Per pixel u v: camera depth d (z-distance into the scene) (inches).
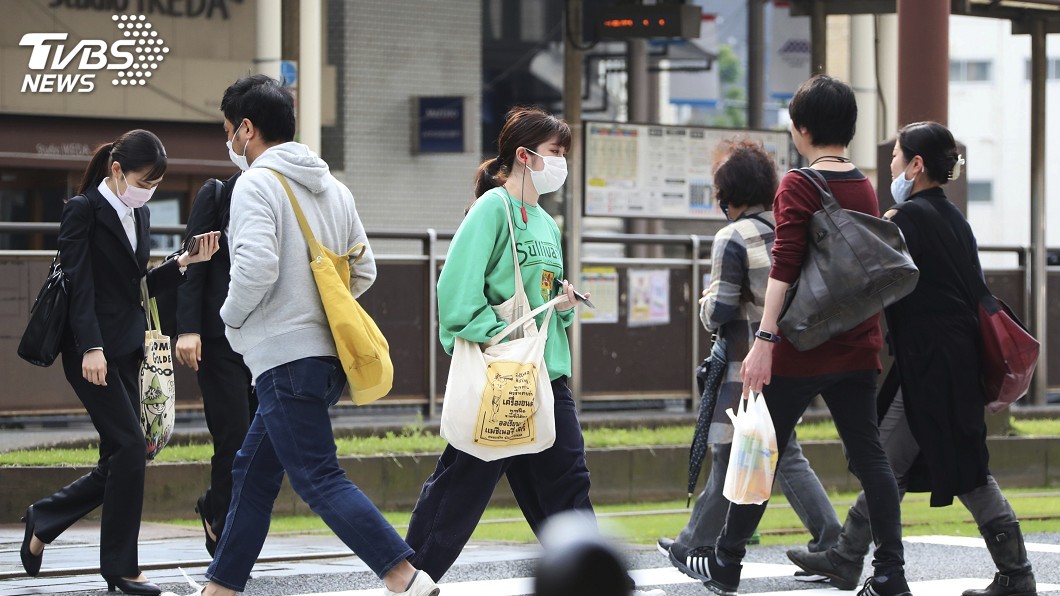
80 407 1599.4
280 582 912.3
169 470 1304.1
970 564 1040.8
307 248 703.7
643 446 1545.3
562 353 743.1
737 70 7731.3
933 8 1427.2
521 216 730.2
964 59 7145.7
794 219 768.3
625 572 260.7
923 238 829.8
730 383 892.0
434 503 725.3
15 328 1565.0
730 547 823.7
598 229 3371.1
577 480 730.2
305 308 698.2
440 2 3002.0
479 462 719.1
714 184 922.1
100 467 866.1
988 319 829.8
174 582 908.0
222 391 889.5
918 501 1494.8
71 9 2549.2
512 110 754.8
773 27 3006.9
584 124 2071.9
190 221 882.8
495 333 710.5
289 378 692.1
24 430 1560.0
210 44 2657.5
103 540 836.6
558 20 3516.2
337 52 2908.5
